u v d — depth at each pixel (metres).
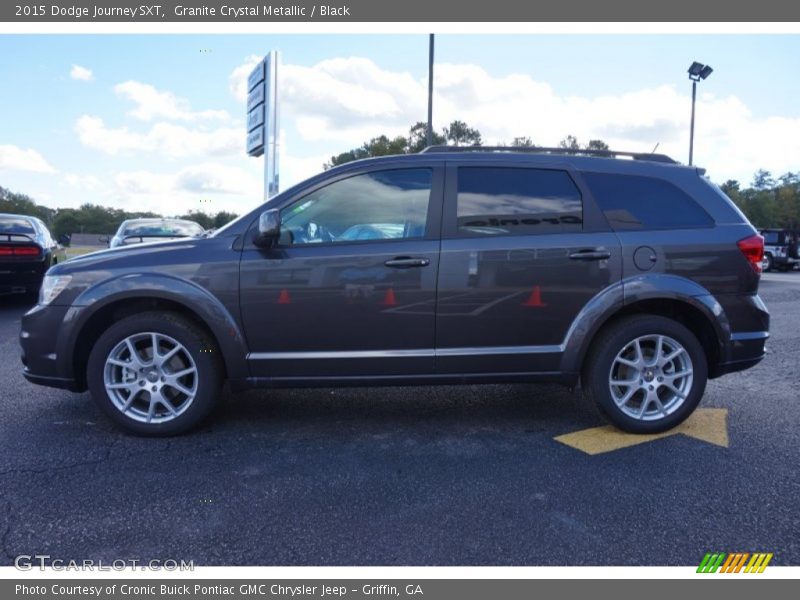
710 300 3.97
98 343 3.83
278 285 3.82
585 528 2.83
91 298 3.81
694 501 3.09
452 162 4.02
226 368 3.94
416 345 3.91
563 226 3.97
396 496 3.14
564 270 3.90
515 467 3.51
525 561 2.57
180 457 3.64
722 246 4.00
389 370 3.92
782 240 24.53
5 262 8.98
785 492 3.19
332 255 3.84
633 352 4.06
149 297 3.82
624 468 3.50
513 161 4.04
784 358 6.48
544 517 2.93
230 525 2.85
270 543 2.71
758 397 5.00
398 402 4.78
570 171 4.04
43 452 3.70
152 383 3.90
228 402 4.75
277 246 3.88
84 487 3.22
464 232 3.92
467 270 3.86
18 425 4.18
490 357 3.93
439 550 2.65
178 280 3.81
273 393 5.00
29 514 2.94
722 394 5.09
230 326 3.82
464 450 3.78
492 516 2.94
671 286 3.92
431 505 3.04
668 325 3.95
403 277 3.84
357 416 4.43
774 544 2.70
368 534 2.77
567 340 3.93
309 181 3.98
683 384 4.04
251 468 3.48
